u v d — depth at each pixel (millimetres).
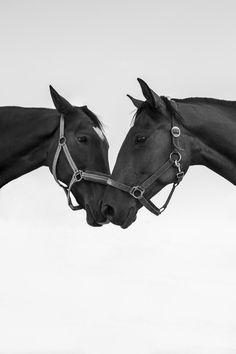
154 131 7004
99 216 7895
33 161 8133
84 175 7891
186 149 7035
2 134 8102
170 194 7113
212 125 7062
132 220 7137
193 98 7328
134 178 7047
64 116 8023
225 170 7160
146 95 6957
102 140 8008
